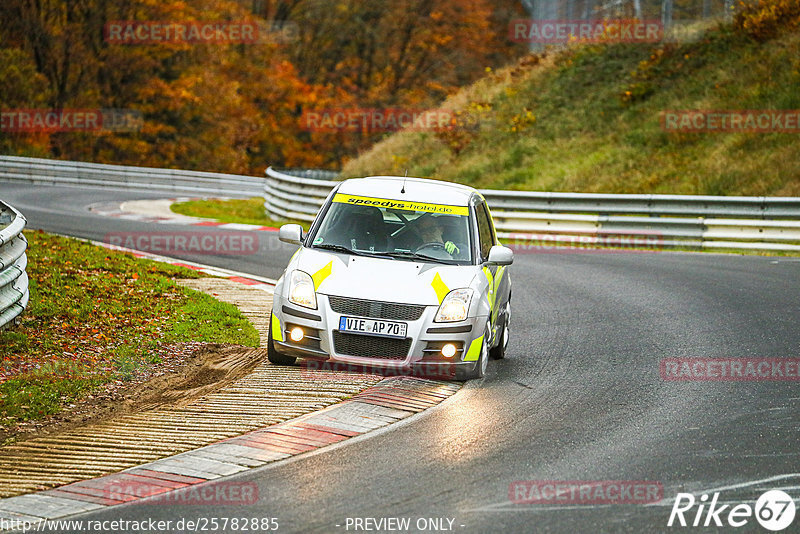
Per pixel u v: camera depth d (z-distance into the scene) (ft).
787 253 229.86
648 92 374.63
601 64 418.31
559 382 103.40
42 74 651.25
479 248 109.19
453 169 378.73
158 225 271.28
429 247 107.45
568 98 403.75
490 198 271.49
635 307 152.25
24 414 86.58
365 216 110.32
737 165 293.84
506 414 89.71
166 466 73.87
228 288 162.20
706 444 80.48
